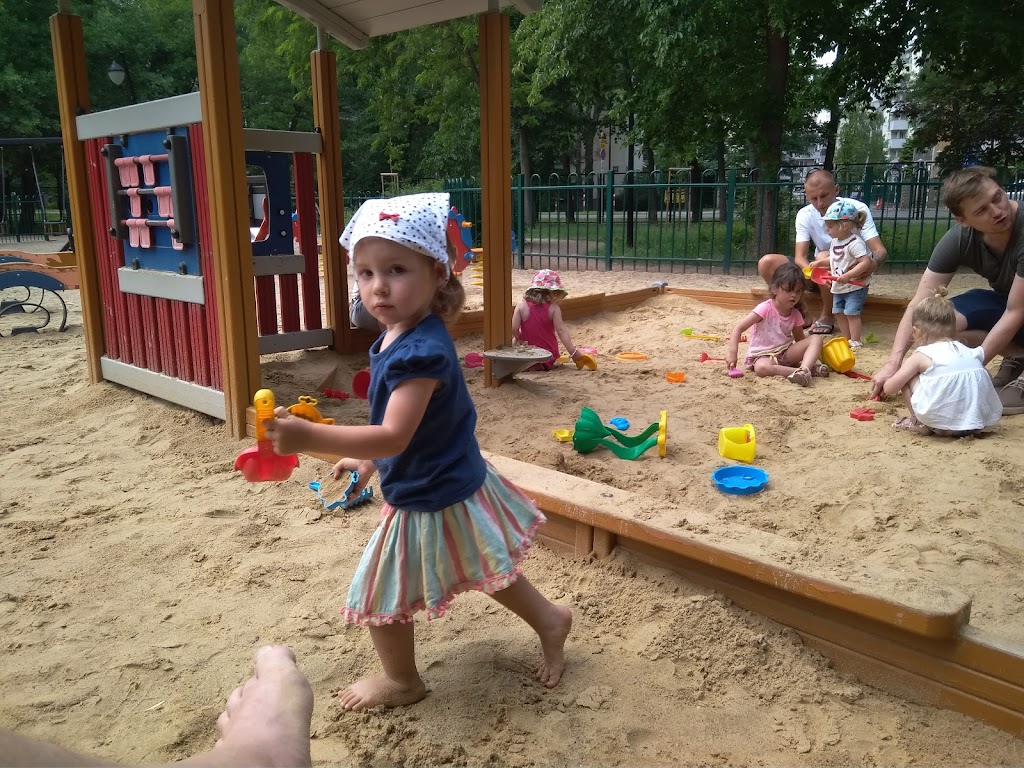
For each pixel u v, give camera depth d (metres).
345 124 23.05
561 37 9.55
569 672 1.52
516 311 3.86
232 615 1.73
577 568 1.88
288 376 3.62
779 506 2.22
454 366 1.30
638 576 1.79
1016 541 1.96
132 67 19.61
